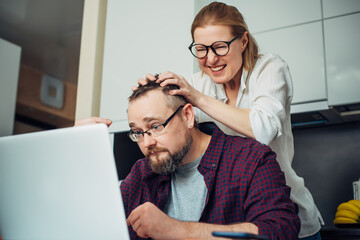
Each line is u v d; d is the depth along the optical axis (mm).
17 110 4199
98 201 740
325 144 2328
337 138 2303
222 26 1295
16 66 2852
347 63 2074
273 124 1264
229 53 1298
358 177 2209
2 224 784
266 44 2268
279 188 1015
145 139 1076
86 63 2441
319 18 2178
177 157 1085
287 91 1423
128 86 2324
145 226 787
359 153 2229
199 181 1132
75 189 747
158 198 1159
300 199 1404
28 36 3879
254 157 1089
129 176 1231
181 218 1111
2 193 782
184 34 2248
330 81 2092
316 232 1423
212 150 1137
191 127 1125
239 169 1091
